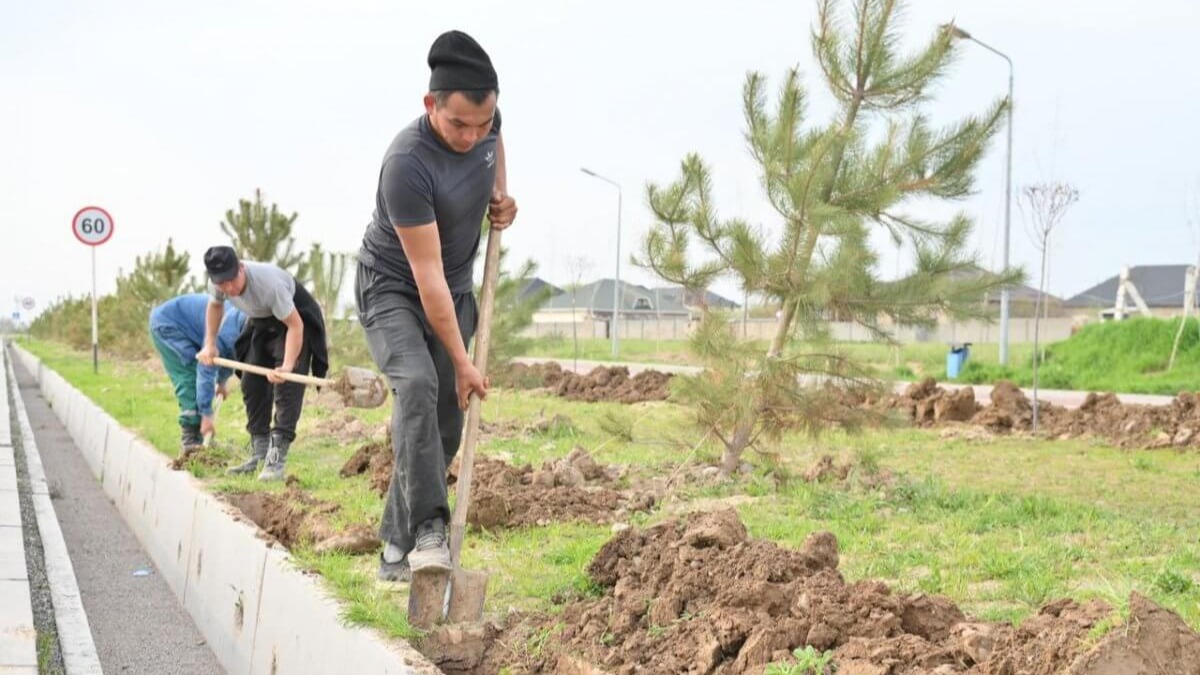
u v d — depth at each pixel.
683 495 7.02
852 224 7.24
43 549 7.16
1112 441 10.72
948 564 4.96
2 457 10.30
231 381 16.78
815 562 3.84
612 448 9.22
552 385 18.03
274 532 6.09
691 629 3.43
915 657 3.00
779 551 3.76
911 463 8.97
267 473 7.20
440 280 3.76
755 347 7.64
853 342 12.93
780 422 7.67
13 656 4.31
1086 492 7.40
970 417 12.58
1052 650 2.72
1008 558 4.98
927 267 7.91
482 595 3.91
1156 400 17.41
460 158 3.79
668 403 12.86
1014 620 3.87
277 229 20.08
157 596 6.33
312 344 7.67
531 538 5.58
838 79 7.99
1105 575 4.76
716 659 3.25
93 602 6.17
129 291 28.95
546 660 3.60
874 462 7.40
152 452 8.23
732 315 7.94
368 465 7.80
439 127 3.69
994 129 7.82
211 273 7.00
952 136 7.76
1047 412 12.56
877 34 7.78
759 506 6.60
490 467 7.22
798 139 7.66
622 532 4.40
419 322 4.03
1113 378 21.53
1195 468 8.73
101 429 10.94
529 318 12.28
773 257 7.54
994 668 2.83
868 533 5.73
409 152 3.70
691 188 7.93
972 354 30.64
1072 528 5.88
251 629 4.73
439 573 3.74
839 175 7.66
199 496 6.25
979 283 7.83
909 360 29.16
